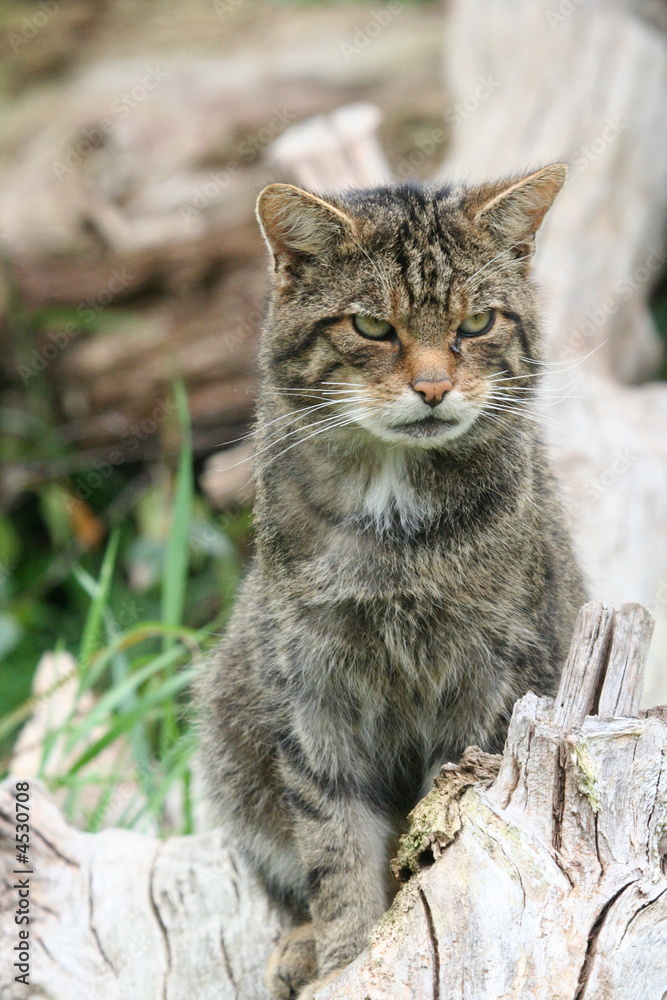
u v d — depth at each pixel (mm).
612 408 11070
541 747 5027
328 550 6066
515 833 4949
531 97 13680
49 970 6184
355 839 6309
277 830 6973
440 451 6047
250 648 6648
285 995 6211
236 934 6598
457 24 15984
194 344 13930
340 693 6293
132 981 6246
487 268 6070
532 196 6211
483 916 4746
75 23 18547
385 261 5941
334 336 6000
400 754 6633
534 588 6172
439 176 13211
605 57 13992
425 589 5969
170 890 6762
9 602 13023
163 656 8344
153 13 19031
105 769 9445
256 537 6480
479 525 6016
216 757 7227
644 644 5258
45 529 14633
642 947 4633
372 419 5898
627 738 4973
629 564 9195
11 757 8984
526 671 6152
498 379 6109
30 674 12242
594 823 4922
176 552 8656
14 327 14062
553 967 4609
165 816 9086
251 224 14109
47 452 13977
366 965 4914
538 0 14945
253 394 7051
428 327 5953
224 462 11695
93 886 6680
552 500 6855
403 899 5012
